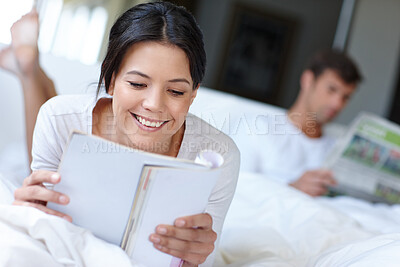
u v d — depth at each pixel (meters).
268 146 2.35
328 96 2.43
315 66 2.45
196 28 0.99
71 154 0.87
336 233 1.43
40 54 2.20
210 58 3.21
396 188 2.15
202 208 0.94
